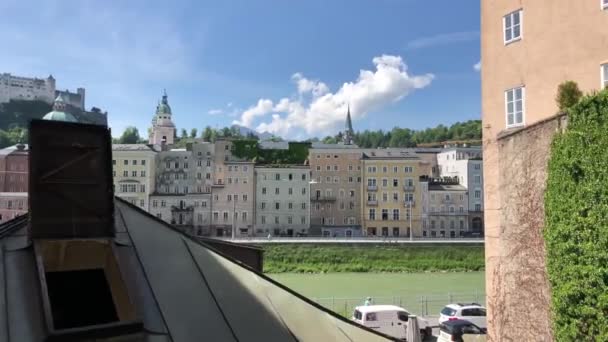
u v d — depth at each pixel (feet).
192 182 351.05
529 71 67.36
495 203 66.28
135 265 20.06
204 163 352.90
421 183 349.00
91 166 20.26
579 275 45.78
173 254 21.74
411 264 263.08
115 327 16.34
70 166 19.77
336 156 351.87
